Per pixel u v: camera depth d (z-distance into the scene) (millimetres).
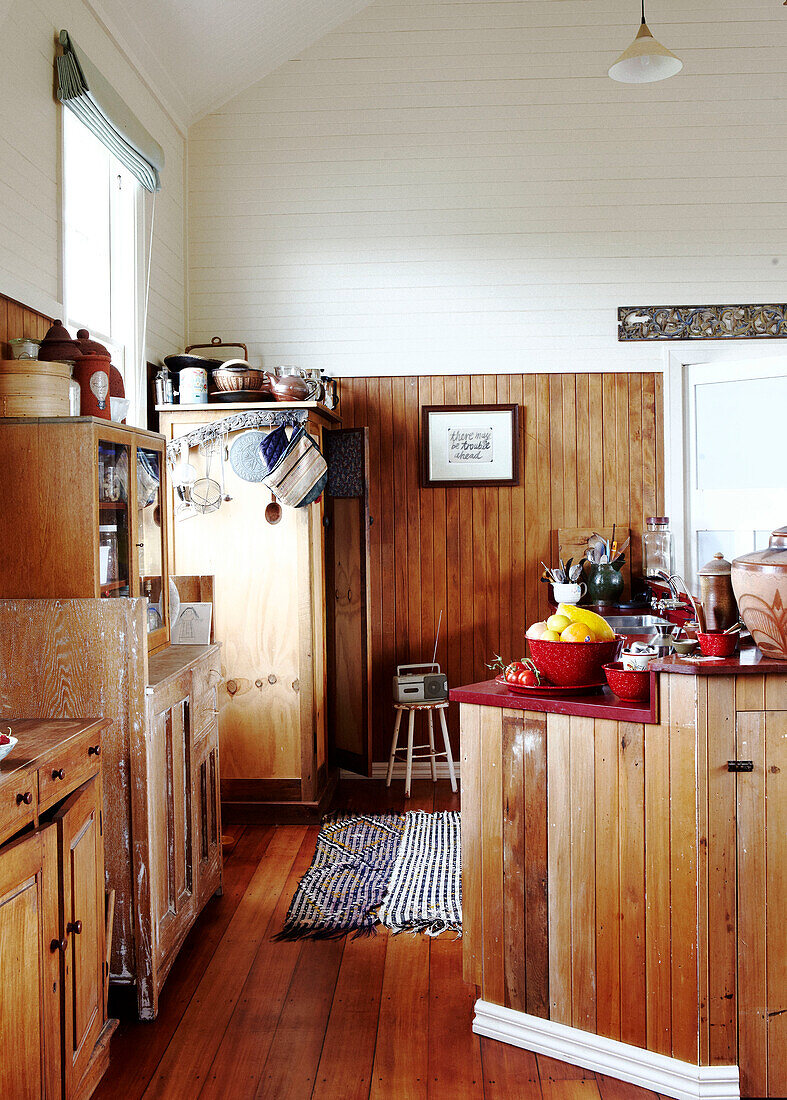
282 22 4773
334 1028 2703
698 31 5133
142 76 4375
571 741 2531
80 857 2250
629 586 5246
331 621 5121
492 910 2672
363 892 3676
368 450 5102
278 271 5277
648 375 5230
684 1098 2350
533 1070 2498
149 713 2773
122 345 4316
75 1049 2186
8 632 2756
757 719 2342
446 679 5062
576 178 5203
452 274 5250
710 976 2342
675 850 2371
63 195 3475
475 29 5195
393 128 5227
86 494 2754
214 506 4562
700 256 5180
